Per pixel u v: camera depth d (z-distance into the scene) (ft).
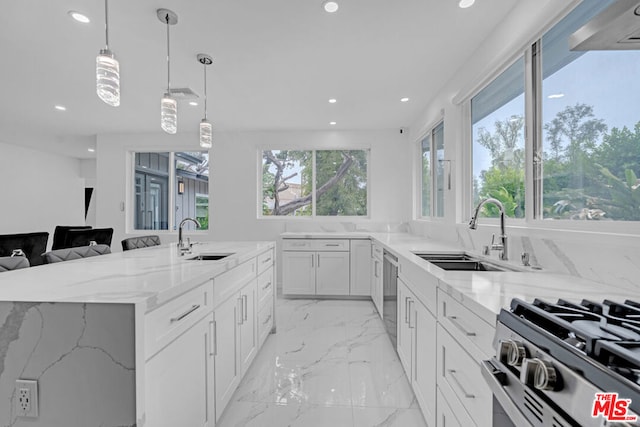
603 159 4.15
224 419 5.64
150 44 7.31
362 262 13.17
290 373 7.22
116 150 15.56
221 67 8.51
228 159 15.26
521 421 2.18
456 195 8.75
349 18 6.35
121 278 4.25
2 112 12.38
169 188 15.93
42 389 3.12
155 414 3.42
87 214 23.73
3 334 3.16
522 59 6.06
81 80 9.34
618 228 3.89
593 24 2.75
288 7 5.98
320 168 15.43
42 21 6.37
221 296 5.41
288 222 15.16
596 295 3.42
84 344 3.10
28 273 4.64
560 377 1.87
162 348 3.57
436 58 8.01
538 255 5.16
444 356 4.40
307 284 13.37
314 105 11.58
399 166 14.76
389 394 6.40
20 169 18.45
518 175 6.26
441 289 4.44
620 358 1.61
